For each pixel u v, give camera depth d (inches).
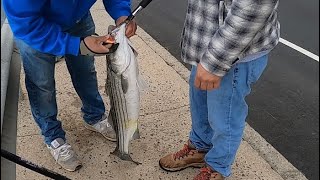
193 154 64.7
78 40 51.1
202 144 63.5
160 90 84.6
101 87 84.5
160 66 93.5
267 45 49.4
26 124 73.7
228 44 44.8
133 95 49.8
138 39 105.4
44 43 50.8
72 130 72.9
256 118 89.0
